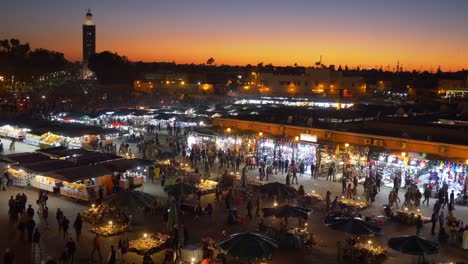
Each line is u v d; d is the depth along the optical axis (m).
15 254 20.58
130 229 24.23
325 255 21.56
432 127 36.12
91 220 25.28
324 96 95.06
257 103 83.00
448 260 21.30
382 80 137.00
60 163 31.80
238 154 42.47
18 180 32.41
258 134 41.91
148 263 18.62
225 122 46.12
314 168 37.28
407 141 33.69
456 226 24.95
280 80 106.88
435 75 135.25
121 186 31.91
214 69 154.75
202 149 44.31
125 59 136.25
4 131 53.19
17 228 23.84
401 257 21.56
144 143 47.59
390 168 34.72
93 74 139.88
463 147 31.09
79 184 29.94
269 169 38.38
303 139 38.75
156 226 24.92
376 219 25.72
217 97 103.31
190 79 125.31
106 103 91.88
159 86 122.00
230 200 29.39
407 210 28.02
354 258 20.83
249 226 25.33
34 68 155.50
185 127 61.84
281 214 23.19
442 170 32.19
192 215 27.06
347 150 36.34
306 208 26.77
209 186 32.75
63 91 107.31
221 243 18.70
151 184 34.28
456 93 91.00
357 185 33.62
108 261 19.03
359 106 63.16
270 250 18.14
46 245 21.86
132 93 110.25
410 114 51.31
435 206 27.36
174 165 38.38
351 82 103.81
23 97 97.25
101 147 46.12
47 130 46.75
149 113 63.50
